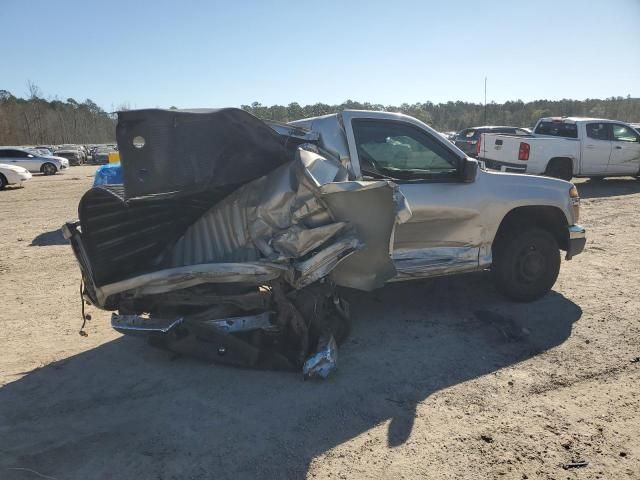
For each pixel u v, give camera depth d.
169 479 2.76
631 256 7.23
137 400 3.59
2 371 4.05
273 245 4.04
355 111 4.71
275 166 4.00
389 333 4.70
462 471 2.79
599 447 2.98
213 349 4.00
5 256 8.02
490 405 3.45
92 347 4.50
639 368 3.94
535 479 2.71
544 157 13.41
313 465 2.86
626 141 14.23
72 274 6.92
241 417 3.35
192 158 3.62
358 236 3.95
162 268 3.91
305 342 3.96
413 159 4.80
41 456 2.96
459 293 5.74
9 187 20.80
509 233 5.22
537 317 5.00
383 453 2.95
